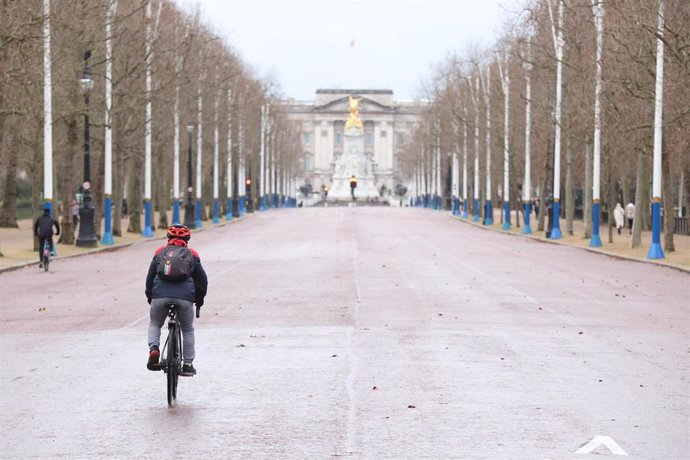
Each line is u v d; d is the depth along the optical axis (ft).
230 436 112.88
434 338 190.70
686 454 105.09
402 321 216.33
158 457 104.12
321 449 106.83
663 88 432.25
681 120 441.27
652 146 472.03
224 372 153.79
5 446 108.78
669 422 120.06
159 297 129.90
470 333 198.08
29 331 203.41
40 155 576.20
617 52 447.42
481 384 143.74
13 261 396.37
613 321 219.41
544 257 450.71
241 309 238.89
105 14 472.85
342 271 355.97
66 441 111.04
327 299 261.65
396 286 299.17
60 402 132.26
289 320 217.97
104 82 534.37
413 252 472.44
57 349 179.01
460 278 329.93
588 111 535.19
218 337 192.13
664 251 462.19
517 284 309.42
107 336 195.52
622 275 351.46
